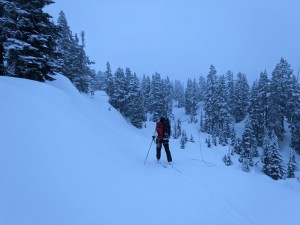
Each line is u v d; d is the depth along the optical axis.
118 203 4.12
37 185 3.53
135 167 6.34
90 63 43.62
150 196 4.80
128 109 51.91
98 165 5.11
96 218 3.51
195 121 75.50
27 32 13.62
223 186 6.18
